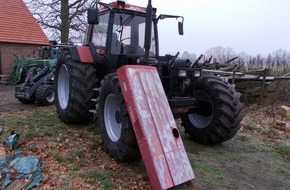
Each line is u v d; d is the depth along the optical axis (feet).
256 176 14.69
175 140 13.10
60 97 21.80
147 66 14.16
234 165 15.75
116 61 18.44
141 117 12.67
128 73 13.29
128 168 14.24
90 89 19.58
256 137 21.20
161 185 11.84
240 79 31.96
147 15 15.56
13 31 61.62
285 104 33.24
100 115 15.94
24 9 67.36
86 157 15.37
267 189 13.50
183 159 12.91
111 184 12.73
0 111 27.07
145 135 12.41
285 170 15.62
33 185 12.69
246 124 24.20
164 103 13.67
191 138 19.13
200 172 14.40
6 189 12.65
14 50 60.54
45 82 31.19
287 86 34.01
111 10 18.30
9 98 36.65
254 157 17.11
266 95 32.53
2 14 63.16
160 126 12.95
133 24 19.06
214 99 17.07
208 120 18.07
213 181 13.70
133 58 18.06
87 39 21.33
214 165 15.40
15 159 14.55
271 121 26.58
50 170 13.87
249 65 49.06
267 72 33.40
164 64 16.66
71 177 13.21
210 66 36.58
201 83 17.75
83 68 19.54
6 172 13.64
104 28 19.30
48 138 18.03
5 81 53.98
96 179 13.07
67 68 20.16
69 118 20.16
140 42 19.30
